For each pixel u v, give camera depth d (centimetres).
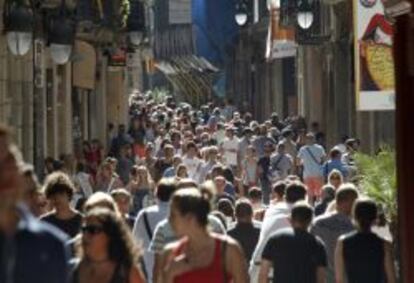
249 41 12288
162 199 2334
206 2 13638
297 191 2519
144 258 2286
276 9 8188
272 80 11256
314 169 4850
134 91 13575
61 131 6228
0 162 1009
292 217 2139
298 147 6288
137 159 6275
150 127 8838
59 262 999
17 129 4919
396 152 2088
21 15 3712
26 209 1010
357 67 3656
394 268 2133
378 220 2569
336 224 2394
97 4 6359
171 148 4769
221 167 3947
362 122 6900
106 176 4266
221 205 2959
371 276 2109
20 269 988
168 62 14588
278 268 2123
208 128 7819
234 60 13438
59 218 2194
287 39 8012
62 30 4303
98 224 1563
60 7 4678
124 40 7600
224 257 1617
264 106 11906
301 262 2119
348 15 7188
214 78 14050
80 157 5644
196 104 14600
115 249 1569
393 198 2708
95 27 6531
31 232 995
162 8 14675
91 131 7719
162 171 4712
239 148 5909
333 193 3219
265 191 5284
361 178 2898
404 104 2062
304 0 6397
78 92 7000
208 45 13775
